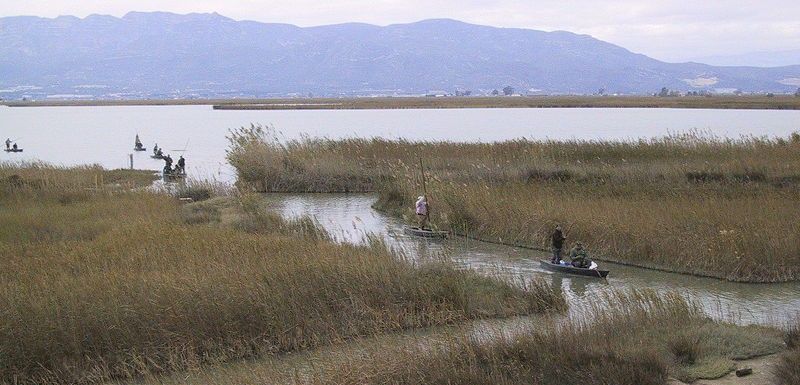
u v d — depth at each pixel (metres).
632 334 22.30
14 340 22.23
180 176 70.88
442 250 38.09
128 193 53.41
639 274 36.00
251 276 27.03
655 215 40.75
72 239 37.19
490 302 28.69
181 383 21.42
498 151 68.12
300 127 153.50
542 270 36.47
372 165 69.44
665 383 18.94
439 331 25.66
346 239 40.69
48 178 57.59
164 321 24.14
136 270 28.39
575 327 23.83
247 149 70.06
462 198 47.53
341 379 19.38
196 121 196.00
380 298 27.42
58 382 21.86
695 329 22.92
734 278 34.34
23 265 28.81
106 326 23.55
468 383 18.50
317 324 25.34
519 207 44.81
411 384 18.88
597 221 40.91
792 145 63.12
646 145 66.19
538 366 19.59
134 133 151.00
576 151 65.50
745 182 52.47
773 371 19.31
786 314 28.34
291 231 42.12
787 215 39.41
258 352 24.03
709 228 37.97
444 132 134.62
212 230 37.72
